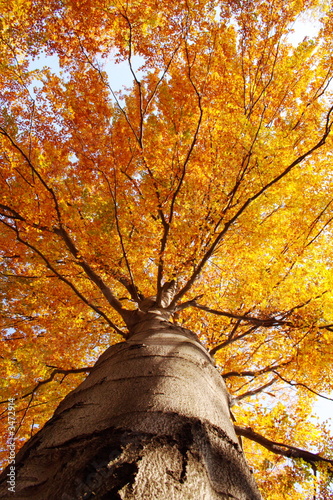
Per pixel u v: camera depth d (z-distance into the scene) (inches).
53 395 242.2
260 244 204.8
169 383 81.6
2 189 190.5
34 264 226.2
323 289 186.7
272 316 210.5
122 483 49.1
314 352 179.8
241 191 180.2
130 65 173.6
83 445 60.7
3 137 193.0
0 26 176.1
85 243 191.2
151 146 195.3
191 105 187.0
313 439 202.4
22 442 232.8
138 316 172.1
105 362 109.3
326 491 155.6
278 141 159.8
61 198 189.2
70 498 47.2
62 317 207.8
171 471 54.0
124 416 66.6
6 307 235.1
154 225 187.6
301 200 204.8
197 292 228.7
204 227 187.0
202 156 178.2
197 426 67.1
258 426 214.5
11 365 219.1
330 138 206.7
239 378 250.1
